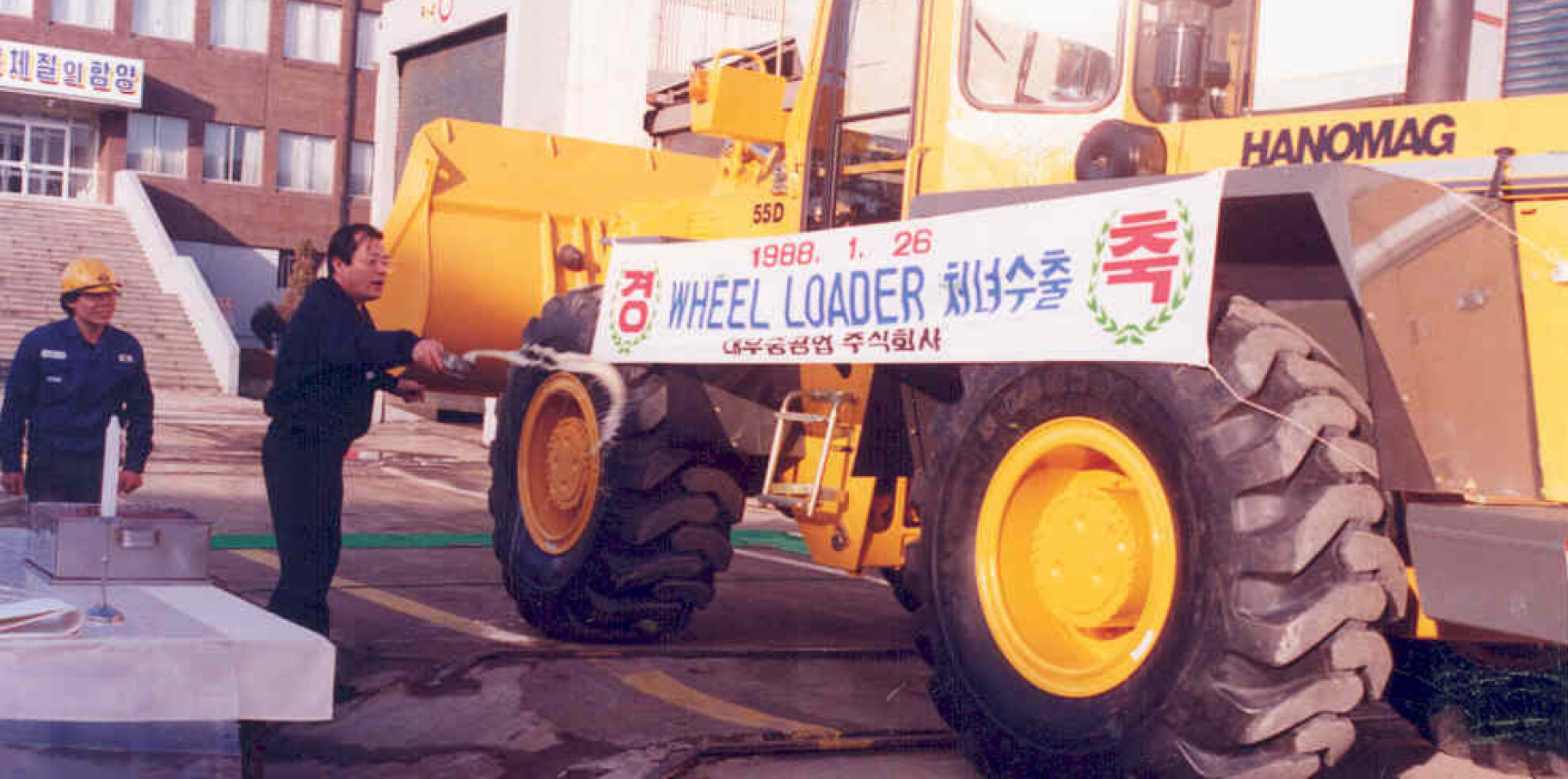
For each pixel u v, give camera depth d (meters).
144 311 30.59
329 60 40.38
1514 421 3.90
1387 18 4.40
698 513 5.99
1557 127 3.88
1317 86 4.56
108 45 37.78
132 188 35.03
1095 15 4.86
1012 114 5.04
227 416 21.84
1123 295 3.84
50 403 5.69
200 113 38.84
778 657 6.05
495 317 8.56
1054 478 4.30
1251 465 3.65
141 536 3.16
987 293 4.25
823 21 5.88
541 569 6.29
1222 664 3.66
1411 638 4.09
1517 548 3.39
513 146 8.81
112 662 2.46
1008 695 4.19
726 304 5.33
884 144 5.57
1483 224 3.89
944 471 4.49
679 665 5.79
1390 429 3.75
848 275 4.76
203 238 38.97
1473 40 4.22
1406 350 3.74
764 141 6.16
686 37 16.89
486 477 14.92
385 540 9.55
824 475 5.71
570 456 6.33
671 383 5.87
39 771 2.40
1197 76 4.67
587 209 8.81
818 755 4.55
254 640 2.59
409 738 4.56
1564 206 3.86
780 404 6.00
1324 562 3.61
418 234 8.44
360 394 5.04
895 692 5.53
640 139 16.75
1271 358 3.75
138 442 5.86
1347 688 3.61
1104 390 4.01
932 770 4.41
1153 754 3.77
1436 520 3.56
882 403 5.57
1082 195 4.00
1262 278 4.27
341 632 6.18
